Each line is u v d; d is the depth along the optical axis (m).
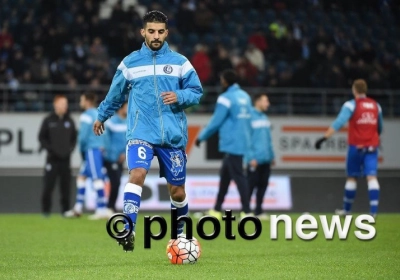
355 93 37.16
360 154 37.19
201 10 64.25
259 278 18.06
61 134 43.03
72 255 23.67
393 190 53.50
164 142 20.47
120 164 41.66
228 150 36.31
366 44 64.81
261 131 39.50
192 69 20.83
